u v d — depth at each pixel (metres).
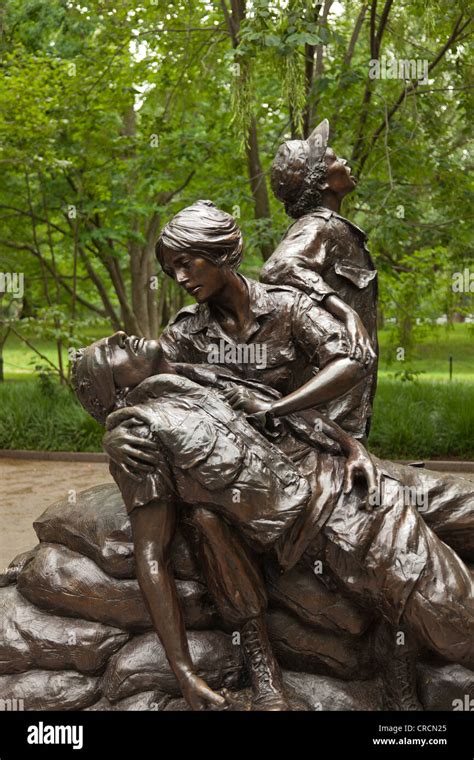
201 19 10.60
